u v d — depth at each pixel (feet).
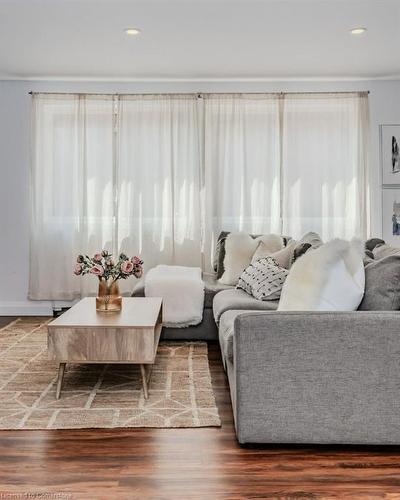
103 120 18.15
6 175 18.34
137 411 8.77
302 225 18.24
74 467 6.75
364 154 18.15
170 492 6.11
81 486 6.25
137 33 13.69
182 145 18.19
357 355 7.18
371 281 7.97
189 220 18.26
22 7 12.06
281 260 13.75
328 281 7.95
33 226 18.12
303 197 18.24
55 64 16.42
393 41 14.47
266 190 18.20
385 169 18.35
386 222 18.48
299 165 18.20
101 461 6.93
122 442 7.55
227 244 16.10
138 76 17.70
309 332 7.21
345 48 15.03
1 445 7.43
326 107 18.21
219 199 18.22
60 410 8.79
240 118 18.16
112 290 11.02
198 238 18.25
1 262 18.40
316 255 8.32
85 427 8.07
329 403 7.23
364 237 18.16
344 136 18.19
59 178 18.12
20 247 18.44
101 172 18.12
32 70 17.04
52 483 6.32
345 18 12.82
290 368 7.24
